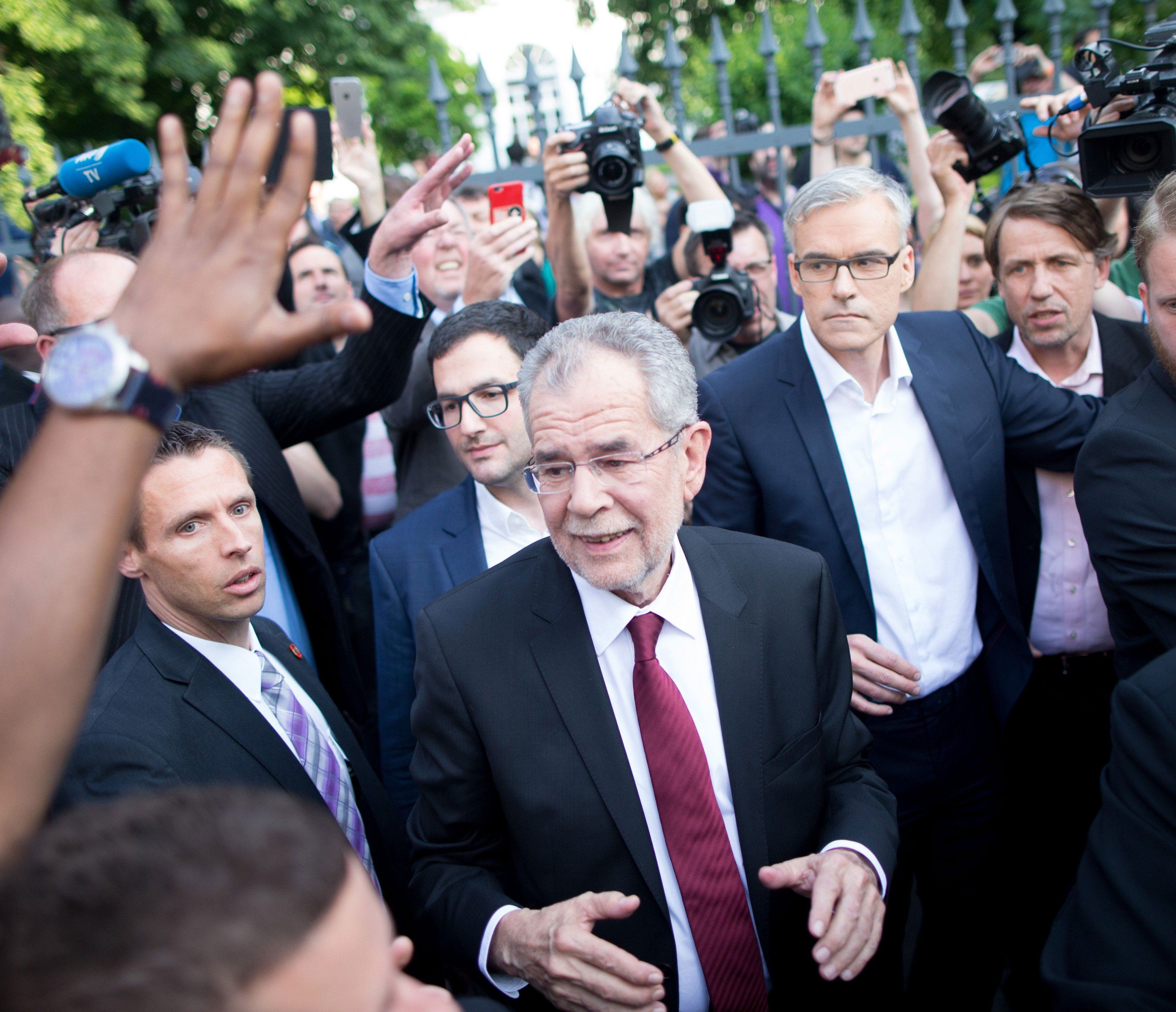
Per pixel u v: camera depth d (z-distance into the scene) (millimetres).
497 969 1618
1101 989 1248
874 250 2232
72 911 583
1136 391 1931
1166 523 1806
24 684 659
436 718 1744
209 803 658
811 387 2438
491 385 2355
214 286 725
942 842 2613
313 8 13336
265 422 2781
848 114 5316
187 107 13008
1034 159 4094
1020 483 2635
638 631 1694
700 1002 1697
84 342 696
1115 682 2699
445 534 2477
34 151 8852
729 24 11859
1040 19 8406
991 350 2590
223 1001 564
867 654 2311
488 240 2961
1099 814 1393
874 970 2141
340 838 695
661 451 1597
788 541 2432
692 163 3779
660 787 1658
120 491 698
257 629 2133
